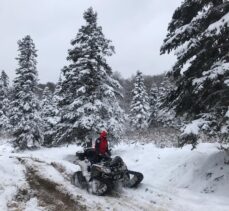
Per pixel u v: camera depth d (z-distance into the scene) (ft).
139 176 36.14
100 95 77.15
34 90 118.93
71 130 74.08
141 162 56.29
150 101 187.21
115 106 78.38
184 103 43.60
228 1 38.60
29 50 119.24
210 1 41.91
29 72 118.21
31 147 111.65
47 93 143.74
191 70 42.16
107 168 32.96
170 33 45.93
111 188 35.47
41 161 45.42
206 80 37.01
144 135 94.58
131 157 62.34
